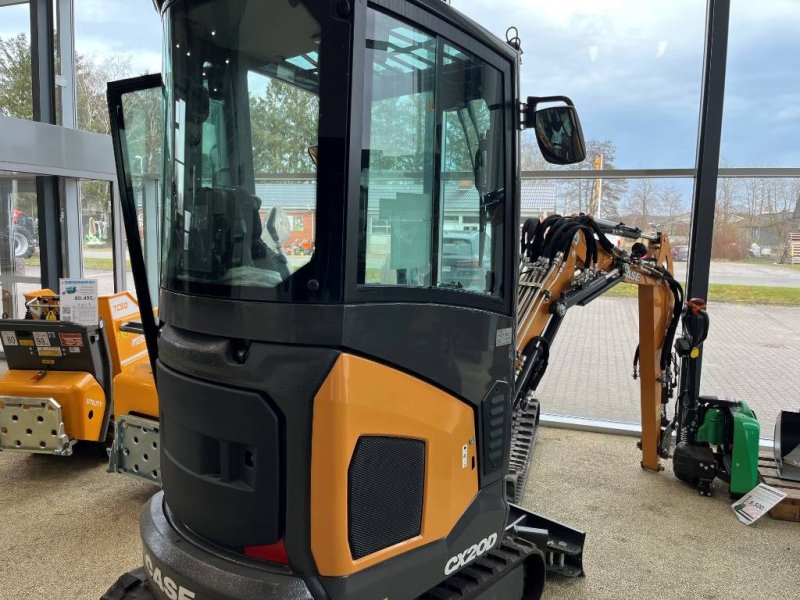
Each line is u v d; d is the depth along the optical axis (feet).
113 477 11.41
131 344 12.26
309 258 4.22
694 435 11.57
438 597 5.43
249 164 4.55
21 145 16.52
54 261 20.03
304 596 4.24
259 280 4.41
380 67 4.37
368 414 4.33
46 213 19.65
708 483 11.12
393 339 4.50
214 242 4.73
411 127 4.70
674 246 14.38
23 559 8.53
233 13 4.64
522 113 6.06
